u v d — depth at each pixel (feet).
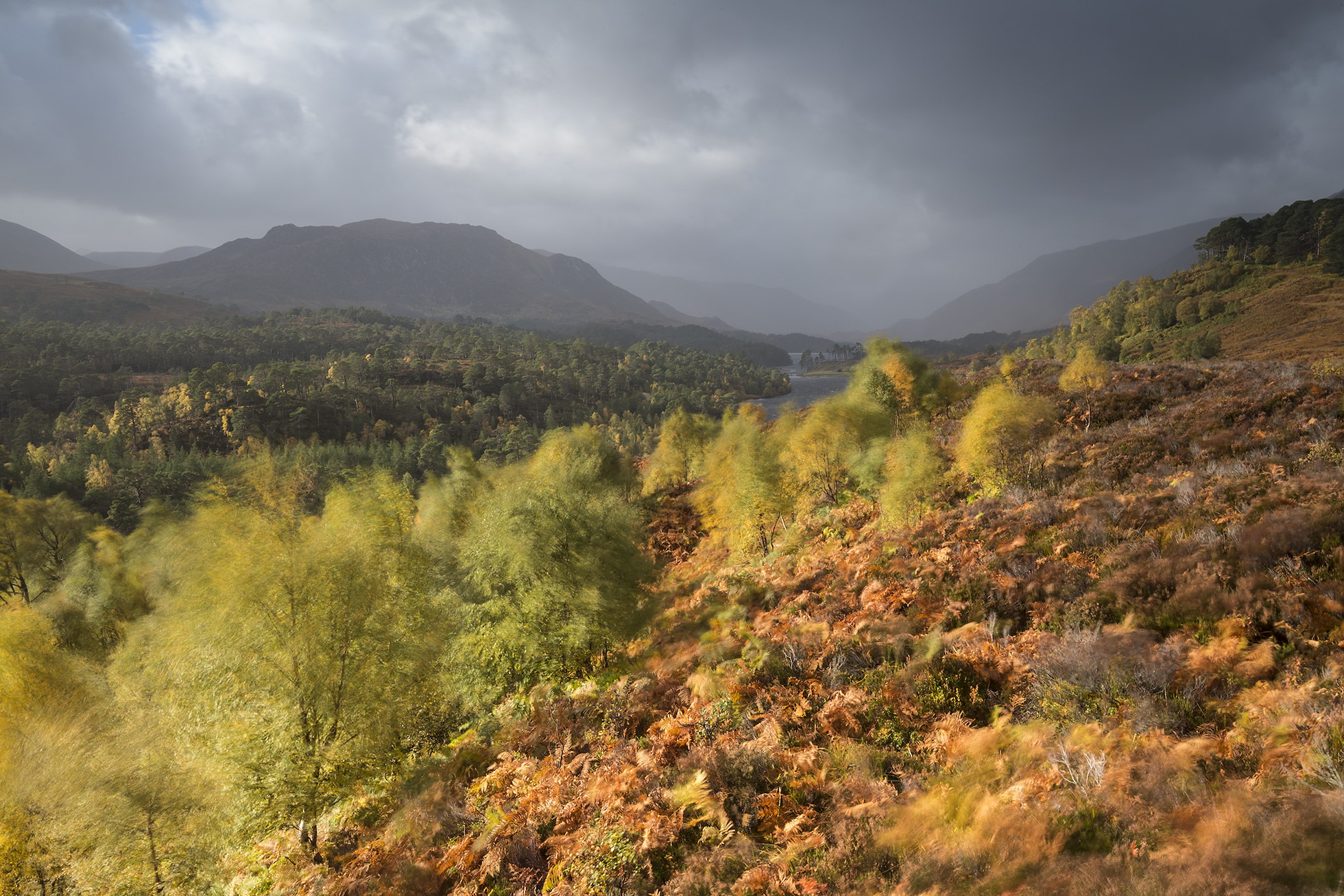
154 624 51.03
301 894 28.81
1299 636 20.77
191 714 33.27
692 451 136.98
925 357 105.40
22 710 39.58
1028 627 29.96
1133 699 20.76
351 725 33.81
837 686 29.01
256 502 61.62
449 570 53.06
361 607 35.29
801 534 69.56
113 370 559.38
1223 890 11.77
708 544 94.73
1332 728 15.31
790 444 84.28
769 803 21.40
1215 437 49.52
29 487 255.29
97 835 28.91
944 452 75.46
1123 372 104.78
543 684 43.14
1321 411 48.65
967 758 20.77
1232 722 18.19
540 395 626.64
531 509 48.67
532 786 29.30
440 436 428.15
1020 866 14.57
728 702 29.86
